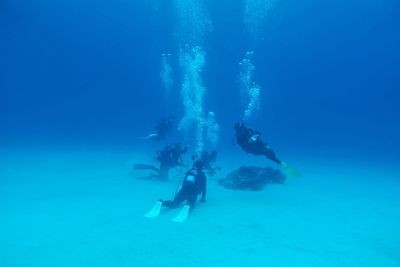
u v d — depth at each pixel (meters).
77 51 86.38
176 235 5.18
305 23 51.75
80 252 4.39
